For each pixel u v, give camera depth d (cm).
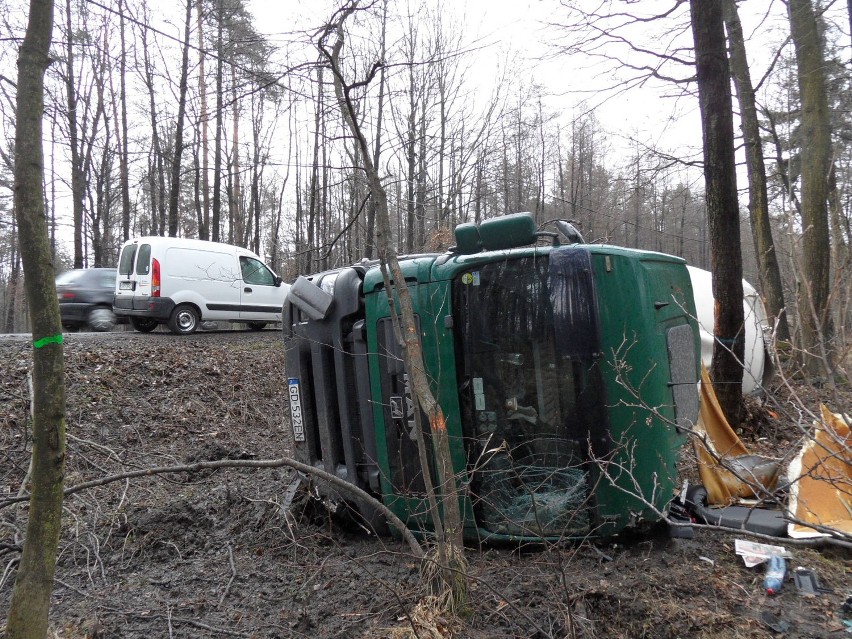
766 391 371
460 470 405
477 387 405
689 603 339
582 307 382
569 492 389
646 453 385
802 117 1063
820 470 432
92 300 1369
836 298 321
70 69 1103
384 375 431
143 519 521
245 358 1061
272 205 2200
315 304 475
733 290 672
